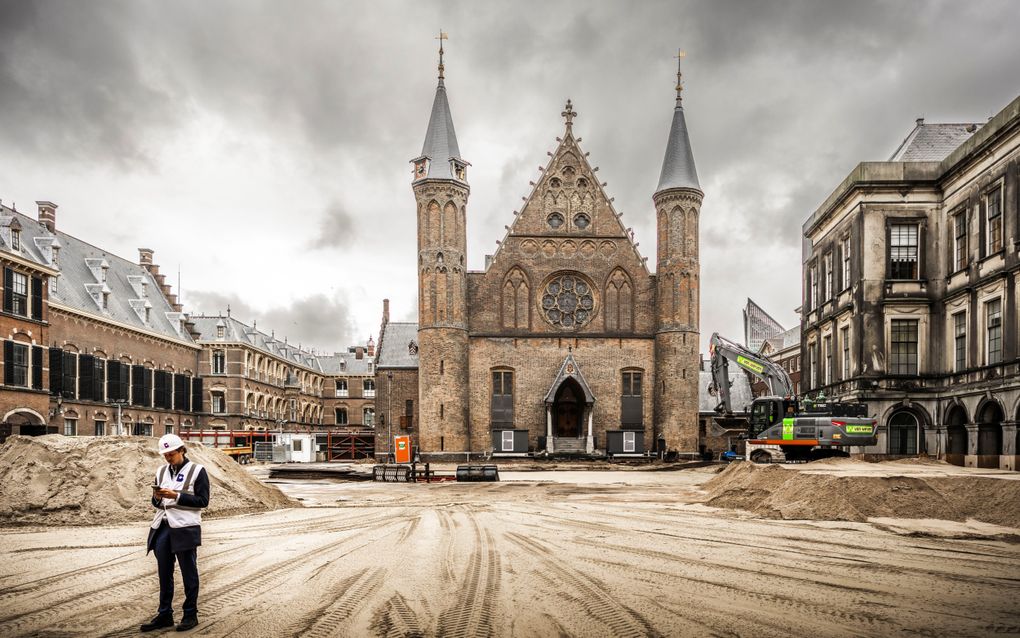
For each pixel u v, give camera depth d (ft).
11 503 54.80
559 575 34.99
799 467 73.51
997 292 89.40
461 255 165.78
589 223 172.35
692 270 165.78
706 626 26.35
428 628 26.17
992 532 47.62
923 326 104.01
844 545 43.42
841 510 55.47
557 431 172.86
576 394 169.68
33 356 138.62
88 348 166.40
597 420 166.09
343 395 332.80
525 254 170.50
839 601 29.84
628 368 167.84
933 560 38.47
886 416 103.40
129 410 180.55
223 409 228.02
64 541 46.03
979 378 92.53
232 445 195.11
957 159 99.09
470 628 26.17
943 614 27.89
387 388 187.21
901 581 33.53
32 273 139.03
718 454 204.54
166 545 26.50
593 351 168.04
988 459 91.50
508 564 37.91
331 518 59.82
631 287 171.22
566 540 46.11
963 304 97.76
